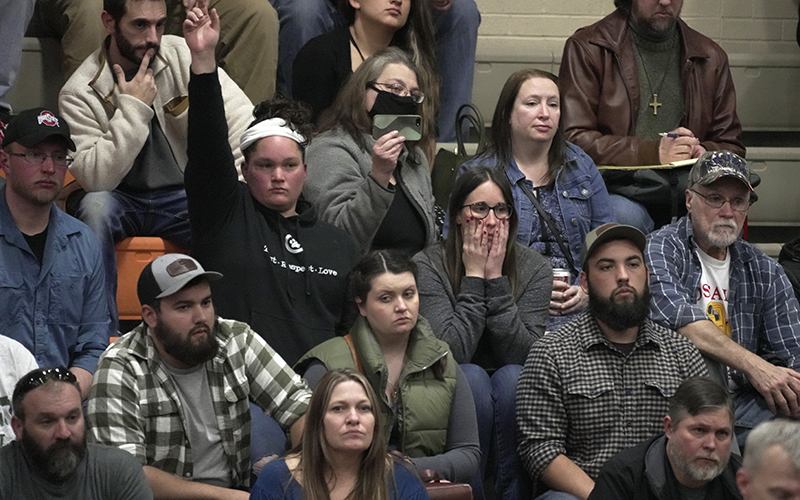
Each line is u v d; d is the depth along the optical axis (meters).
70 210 14.53
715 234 13.90
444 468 11.43
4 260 12.15
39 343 12.28
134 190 14.58
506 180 13.40
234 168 12.70
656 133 17.73
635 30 17.73
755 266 14.30
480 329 12.87
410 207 14.46
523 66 19.75
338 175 14.10
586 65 17.47
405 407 11.71
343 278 12.91
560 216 15.05
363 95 14.45
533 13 22.62
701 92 17.89
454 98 18.11
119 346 10.91
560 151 15.30
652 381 12.23
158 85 14.80
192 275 10.71
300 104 13.27
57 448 9.47
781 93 20.77
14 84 16.27
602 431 12.09
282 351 12.39
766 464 9.08
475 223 13.14
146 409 10.80
